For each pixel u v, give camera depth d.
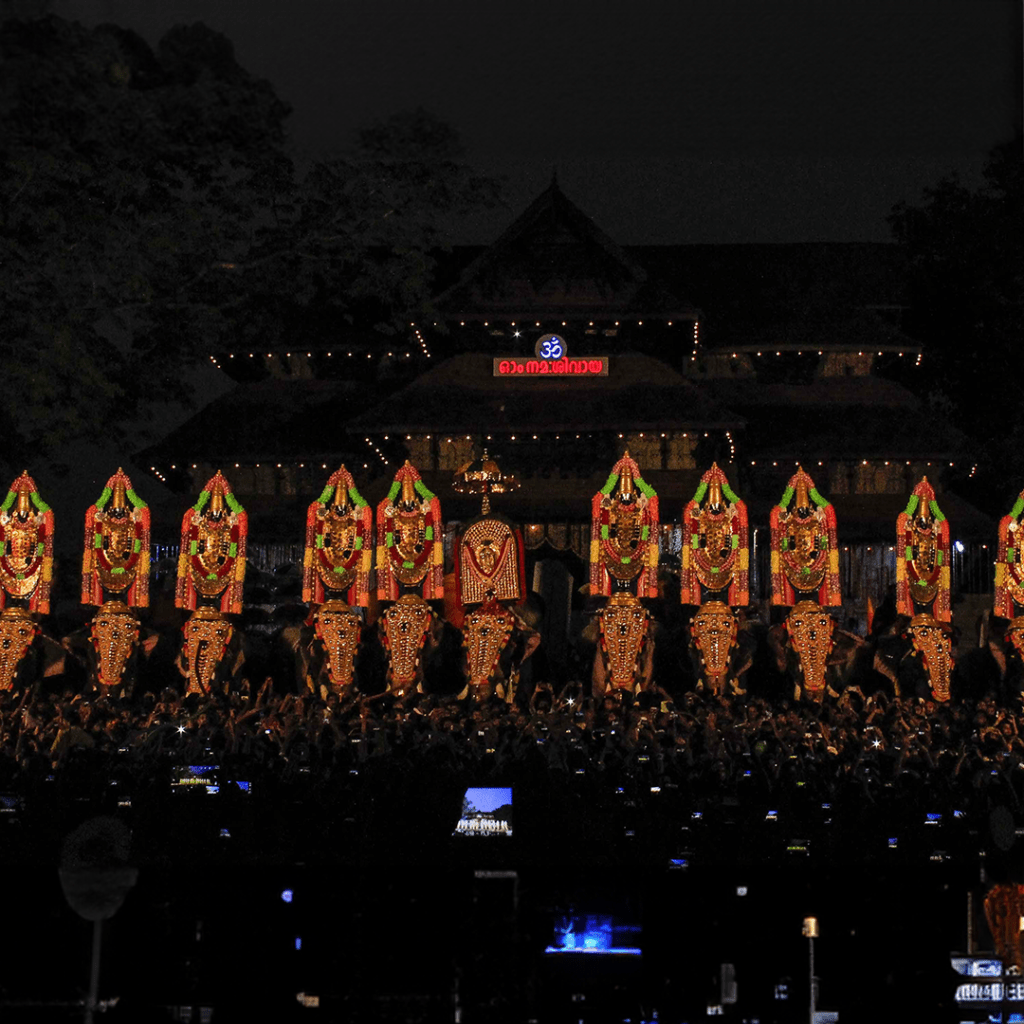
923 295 63.34
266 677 51.44
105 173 40.06
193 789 33.53
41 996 18.34
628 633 47.34
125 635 47.59
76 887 19.16
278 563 57.75
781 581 49.53
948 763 34.22
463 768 34.75
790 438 59.44
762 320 62.03
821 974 19.30
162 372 47.78
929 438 58.81
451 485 57.62
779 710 43.75
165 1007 18.16
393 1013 18.17
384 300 49.69
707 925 21.41
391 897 23.00
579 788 33.84
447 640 51.22
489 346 60.56
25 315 41.19
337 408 61.28
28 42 33.91
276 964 19.66
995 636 51.19
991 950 19.78
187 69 35.75
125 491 49.06
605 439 58.28
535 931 21.11
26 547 48.06
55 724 35.75
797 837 32.72
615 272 59.94
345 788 33.53
